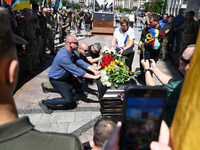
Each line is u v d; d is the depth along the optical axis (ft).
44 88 11.88
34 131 1.81
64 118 10.54
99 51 12.92
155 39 12.83
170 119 3.91
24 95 13.03
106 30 41.91
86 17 38.42
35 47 16.69
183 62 3.85
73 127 9.82
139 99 1.70
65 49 9.68
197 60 1.21
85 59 12.73
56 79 10.14
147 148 1.76
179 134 1.33
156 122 1.76
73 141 1.83
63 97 10.52
